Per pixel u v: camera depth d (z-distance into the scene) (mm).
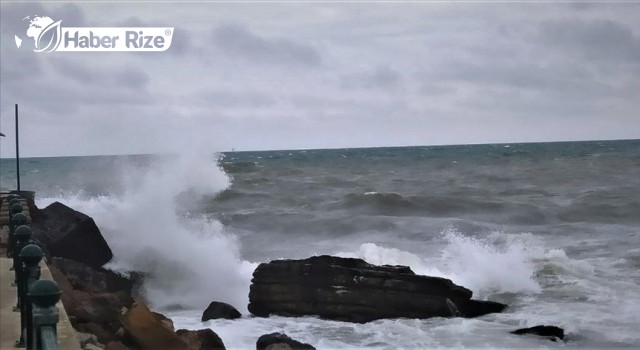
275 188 40969
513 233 24531
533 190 37125
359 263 13031
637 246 20484
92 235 14406
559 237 23297
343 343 10875
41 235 13727
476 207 30531
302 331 11695
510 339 11102
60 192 25938
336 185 43125
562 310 13000
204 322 12469
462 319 12320
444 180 44844
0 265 10336
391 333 11453
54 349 3539
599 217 28016
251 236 24219
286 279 13000
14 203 9984
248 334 11469
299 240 23719
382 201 31391
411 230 24922
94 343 7617
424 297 12562
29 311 5176
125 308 9508
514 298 14430
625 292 14305
